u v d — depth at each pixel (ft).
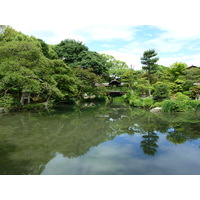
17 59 40.75
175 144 20.31
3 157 16.34
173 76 81.56
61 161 15.53
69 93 68.49
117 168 14.16
